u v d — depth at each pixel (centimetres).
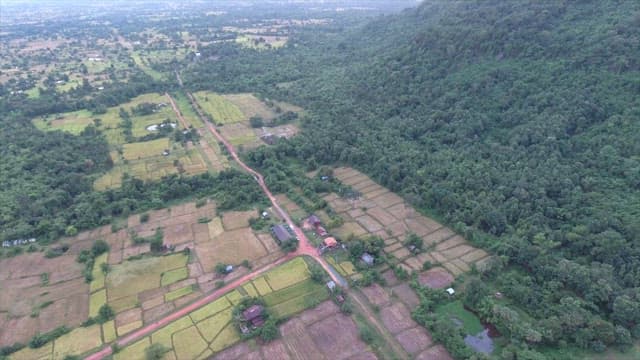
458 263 10112
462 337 8288
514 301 8950
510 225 10744
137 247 11000
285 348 8112
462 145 14075
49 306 9231
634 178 10662
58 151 15288
